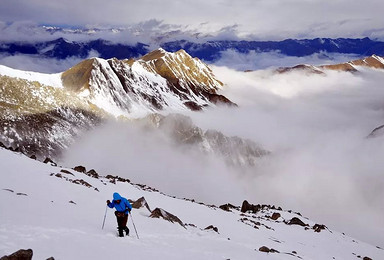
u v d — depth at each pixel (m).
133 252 12.65
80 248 11.64
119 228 15.12
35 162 31.20
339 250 35.22
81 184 27.05
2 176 20.89
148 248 13.93
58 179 25.44
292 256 22.38
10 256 8.81
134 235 16.08
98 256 11.19
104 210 20.30
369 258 33.59
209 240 19.16
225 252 16.88
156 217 21.58
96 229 15.15
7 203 15.43
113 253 11.89
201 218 29.25
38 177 23.73
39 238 11.73
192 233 20.19
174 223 21.61
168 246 15.29
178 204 34.00
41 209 16.14
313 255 27.84
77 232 13.68
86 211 18.81
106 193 27.62
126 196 29.25
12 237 11.23
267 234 31.50
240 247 19.28
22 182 20.98
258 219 42.78
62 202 19.30
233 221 33.00
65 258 10.30
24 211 14.91
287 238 33.44
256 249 21.19
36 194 19.27
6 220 12.88
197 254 14.84
